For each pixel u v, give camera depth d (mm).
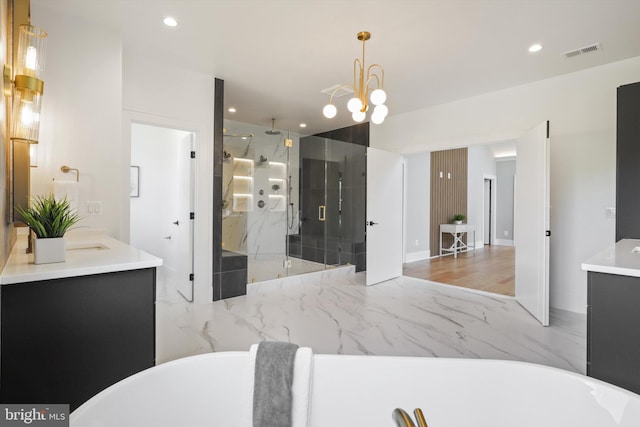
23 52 1657
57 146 2424
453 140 4336
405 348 2545
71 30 2494
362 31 2666
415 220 6750
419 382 1204
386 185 4855
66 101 2467
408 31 2658
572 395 1090
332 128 6098
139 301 1423
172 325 3014
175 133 4395
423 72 3453
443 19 2486
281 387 1151
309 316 3289
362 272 5652
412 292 4254
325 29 2650
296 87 3973
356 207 5629
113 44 2676
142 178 5391
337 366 1208
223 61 3270
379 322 3119
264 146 4637
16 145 1784
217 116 3711
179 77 3414
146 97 3195
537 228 3223
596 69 3287
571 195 3441
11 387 1152
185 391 1130
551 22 2516
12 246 1790
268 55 3119
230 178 4203
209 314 3330
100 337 1328
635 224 2576
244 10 2400
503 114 3904
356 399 1199
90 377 1302
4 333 1144
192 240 3770
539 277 3160
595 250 3309
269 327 2977
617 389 1033
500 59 3139
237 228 4230
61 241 1405
